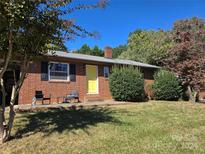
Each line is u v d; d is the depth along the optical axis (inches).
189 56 906.1
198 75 875.4
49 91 710.5
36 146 317.7
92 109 562.9
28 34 316.2
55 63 732.0
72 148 310.8
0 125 330.3
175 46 919.0
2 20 284.4
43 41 329.1
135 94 768.9
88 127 394.6
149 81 1030.4
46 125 404.8
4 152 303.1
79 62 802.8
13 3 266.2
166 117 484.4
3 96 336.2
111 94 816.9
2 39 308.7
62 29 334.6
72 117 464.1
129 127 398.3
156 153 292.4
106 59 940.0
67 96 748.0
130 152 295.7
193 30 934.4
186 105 649.0
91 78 847.1
